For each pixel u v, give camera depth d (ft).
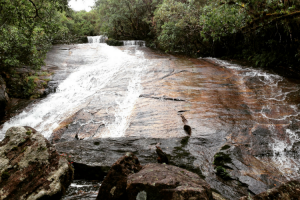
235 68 33.65
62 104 27.20
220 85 27.32
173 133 17.65
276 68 30.86
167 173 7.83
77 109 24.48
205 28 29.60
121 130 19.11
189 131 17.52
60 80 34.01
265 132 16.31
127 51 54.29
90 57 46.57
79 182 12.00
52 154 10.47
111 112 22.56
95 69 37.81
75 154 14.10
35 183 9.32
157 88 27.37
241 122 18.20
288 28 25.81
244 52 38.70
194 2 43.98
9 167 9.16
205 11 35.55
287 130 16.34
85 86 32.09
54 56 45.93
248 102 22.12
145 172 8.16
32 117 24.26
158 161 12.20
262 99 22.47
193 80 29.48
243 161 12.91
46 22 23.15
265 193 7.21
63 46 57.93
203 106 21.89
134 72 34.19
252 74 29.91
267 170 12.06
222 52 45.19
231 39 41.73
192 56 48.19
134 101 24.47
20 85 30.27
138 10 66.85
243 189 10.52
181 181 7.21
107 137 18.31
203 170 12.25
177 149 14.80
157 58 45.14
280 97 22.43
